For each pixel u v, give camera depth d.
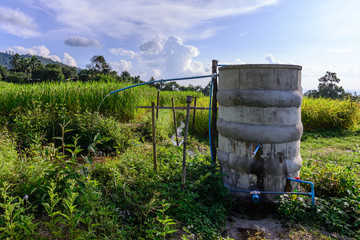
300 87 4.33
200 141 9.79
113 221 2.94
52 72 63.69
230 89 4.33
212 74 5.06
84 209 2.98
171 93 23.92
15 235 2.37
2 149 4.85
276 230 3.76
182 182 4.10
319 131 11.34
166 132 9.84
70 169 3.37
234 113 4.32
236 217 4.16
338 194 4.68
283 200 4.11
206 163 5.38
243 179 4.32
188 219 3.46
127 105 10.29
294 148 4.30
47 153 3.68
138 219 3.27
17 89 10.09
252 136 4.10
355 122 11.99
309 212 4.13
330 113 11.56
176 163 5.33
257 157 4.16
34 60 83.25
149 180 4.23
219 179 4.39
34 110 7.85
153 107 4.64
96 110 9.95
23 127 6.76
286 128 4.11
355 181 4.86
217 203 4.18
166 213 3.56
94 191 3.16
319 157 7.24
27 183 3.37
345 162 6.77
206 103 13.47
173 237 3.11
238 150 4.31
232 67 4.24
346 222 3.95
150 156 5.73
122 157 5.43
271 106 4.03
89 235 2.54
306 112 11.45
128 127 8.28
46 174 3.51
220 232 3.58
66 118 7.57
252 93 4.03
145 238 3.04
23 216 2.66
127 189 3.71
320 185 4.79
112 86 11.08
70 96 9.63
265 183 4.21
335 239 3.55
